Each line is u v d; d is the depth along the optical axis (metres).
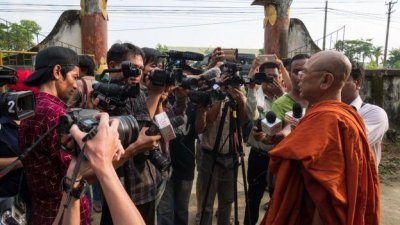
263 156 3.54
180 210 3.52
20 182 2.24
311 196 1.88
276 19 11.17
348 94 2.79
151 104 2.50
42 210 2.06
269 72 3.78
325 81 2.09
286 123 3.38
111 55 2.60
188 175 3.48
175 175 3.44
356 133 1.93
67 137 1.29
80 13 10.98
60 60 2.19
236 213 3.29
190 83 2.96
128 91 2.06
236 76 3.14
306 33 12.44
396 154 7.38
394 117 8.64
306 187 1.90
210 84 3.06
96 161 1.10
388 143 8.08
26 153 1.55
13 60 9.85
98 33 10.31
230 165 3.50
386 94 8.59
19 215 2.15
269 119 2.99
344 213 1.83
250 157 3.67
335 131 1.89
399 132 8.52
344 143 1.90
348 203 1.84
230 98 3.15
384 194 5.39
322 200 1.84
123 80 2.31
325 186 1.81
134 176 2.43
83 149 1.14
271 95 3.92
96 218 4.12
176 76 2.80
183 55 3.14
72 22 11.27
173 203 3.46
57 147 1.93
